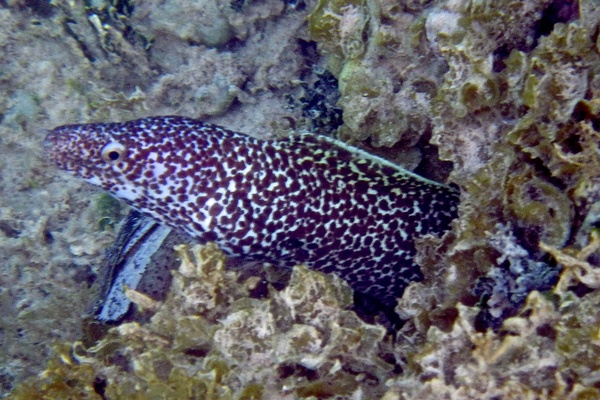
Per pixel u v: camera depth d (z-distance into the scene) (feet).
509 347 1.61
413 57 1.89
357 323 1.73
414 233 1.92
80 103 2.29
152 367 1.74
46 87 2.29
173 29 2.26
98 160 1.89
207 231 1.90
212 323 1.79
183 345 1.77
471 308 1.65
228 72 2.26
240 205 1.88
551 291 1.64
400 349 1.73
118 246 2.03
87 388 1.78
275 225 1.90
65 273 2.21
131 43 2.30
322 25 1.94
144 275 1.97
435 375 1.63
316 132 2.17
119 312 1.94
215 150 1.88
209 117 2.29
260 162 1.89
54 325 2.10
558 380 1.59
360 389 1.70
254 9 2.21
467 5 1.78
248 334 1.72
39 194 2.28
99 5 2.28
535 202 1.69
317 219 1.90
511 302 1.69
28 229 2.24
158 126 1.89
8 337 2.12
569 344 1.59
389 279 1.97
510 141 1.71
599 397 1.58
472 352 1.62
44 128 2.29
